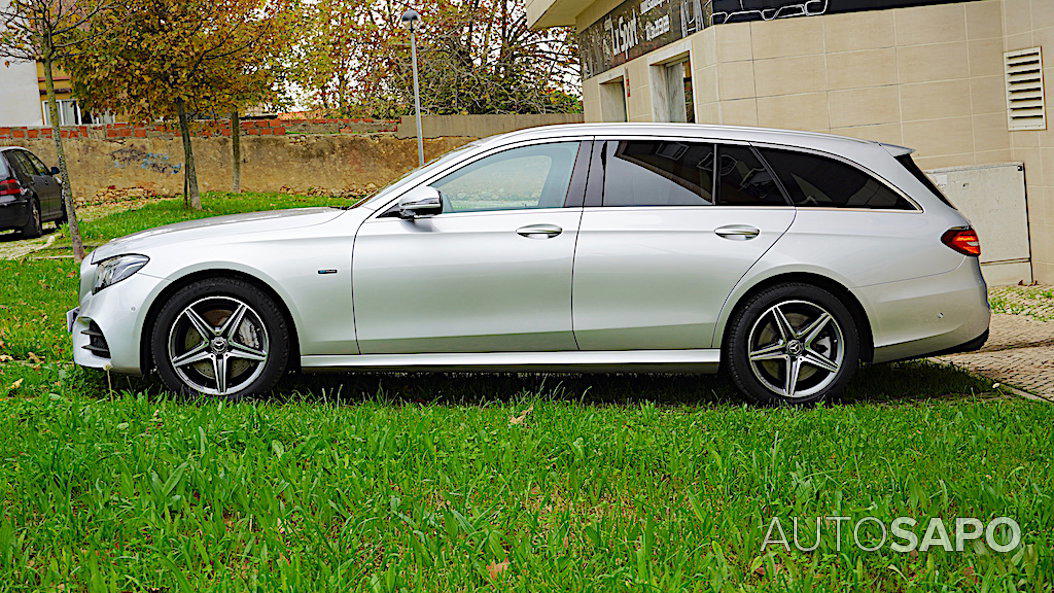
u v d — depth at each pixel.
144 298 6.08
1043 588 3.34
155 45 19.61
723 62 10.86
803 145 6.44
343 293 6.12
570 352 6.23
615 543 3.66
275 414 5.27
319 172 27.64
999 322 8.97
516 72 34.97
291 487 4.16
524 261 6.13
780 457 4.50
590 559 3.60
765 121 10.91
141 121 21.31
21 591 3.36
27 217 17.20
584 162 6.33
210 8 20.08
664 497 4.24
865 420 5.51
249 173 27.09
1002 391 6.79
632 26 14.94
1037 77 10.37
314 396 6.48
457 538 3.73
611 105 17.61
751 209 6.30
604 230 6.18
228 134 26.55
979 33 10.88
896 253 6.29
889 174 6.46
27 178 17.47
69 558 3.52
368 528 3.79
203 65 20.38
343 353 6.18
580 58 19.28
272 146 27.20
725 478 4.28
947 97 10.93
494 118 29.59
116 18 19.11
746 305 6.23
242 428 4.90
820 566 3.51
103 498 4.04
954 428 5.27
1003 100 10.96
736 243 6.20
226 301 6.16
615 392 6.77
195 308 6.15
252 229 6.24
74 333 6.53
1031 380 7.04
